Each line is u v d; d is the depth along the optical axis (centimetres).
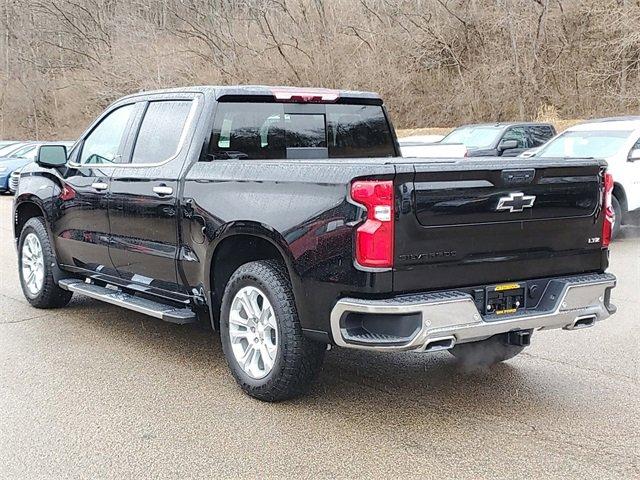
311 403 500
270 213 473
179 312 561
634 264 977
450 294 432
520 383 540
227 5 4159
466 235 440
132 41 4506
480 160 456
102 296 634
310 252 446
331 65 3788
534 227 466
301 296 455
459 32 3503
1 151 2373
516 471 400
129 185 602
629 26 2866
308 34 3888
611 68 2997
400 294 427
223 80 4066
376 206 418
